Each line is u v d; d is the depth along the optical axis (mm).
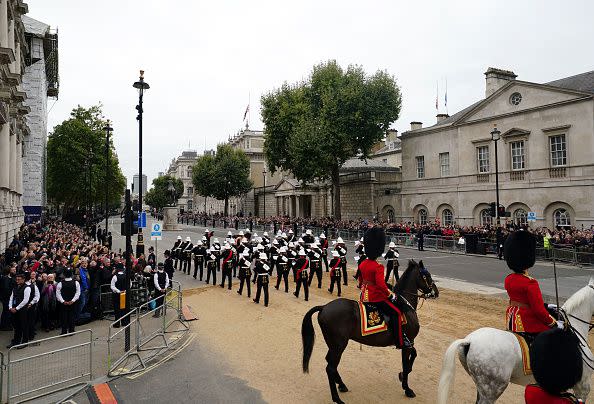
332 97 43656
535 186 32000
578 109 29625
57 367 9039
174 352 10508
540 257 25562
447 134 39625
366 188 49438
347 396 7648
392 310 7508
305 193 63406
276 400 7621
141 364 9562
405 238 34250
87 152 51344
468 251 29094
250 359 9836
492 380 5637
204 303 16016
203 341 11336
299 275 16266
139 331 10633
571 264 23656
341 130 43344
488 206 35531
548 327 5781
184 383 8539
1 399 7738
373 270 7566
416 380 8359
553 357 3195
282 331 12070
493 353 5648
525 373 5688
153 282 14945
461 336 11102
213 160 76250
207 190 75438
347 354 9992
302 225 46188
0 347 11258
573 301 6371
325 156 42656
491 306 14273
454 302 14852
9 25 23562
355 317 7449
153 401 7723
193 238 42875
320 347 10641
